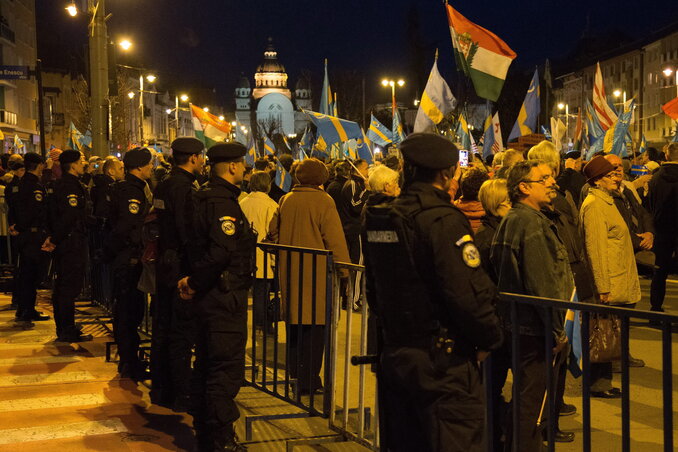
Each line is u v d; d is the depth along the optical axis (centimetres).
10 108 5606
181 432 635
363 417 585
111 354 895
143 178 797
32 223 1054
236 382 576
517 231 494
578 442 610
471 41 941
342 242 715
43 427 646
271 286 916
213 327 570
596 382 715
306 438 592
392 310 394
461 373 386
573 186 1008
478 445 389
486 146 1917
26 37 6269
